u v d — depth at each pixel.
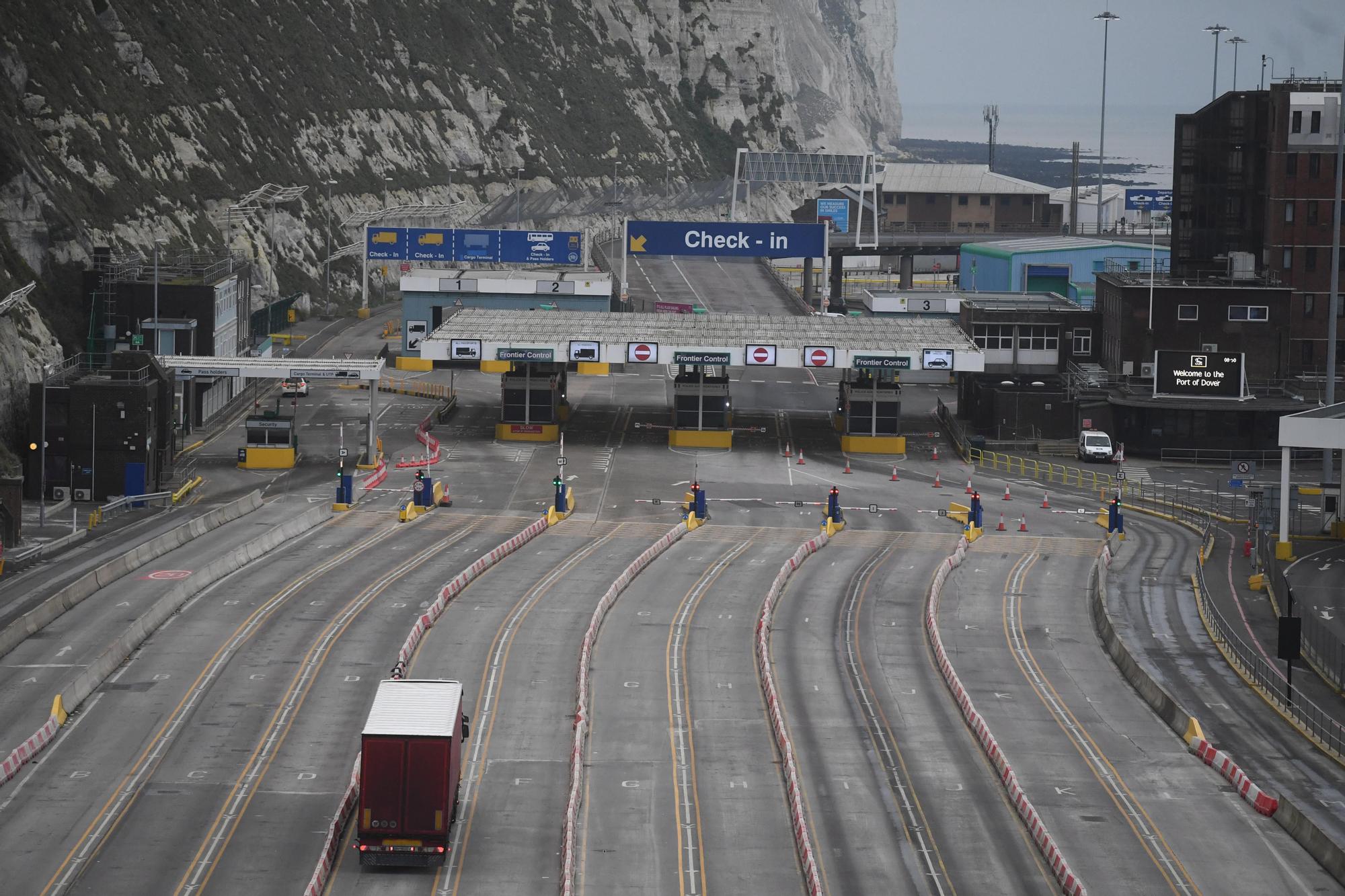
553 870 137.88
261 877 134.88
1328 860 141.50
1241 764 167.38
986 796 158.50
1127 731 179.12
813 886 132.88
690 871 138.75
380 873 136.50
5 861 137.00
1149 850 145.00
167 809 149.75
